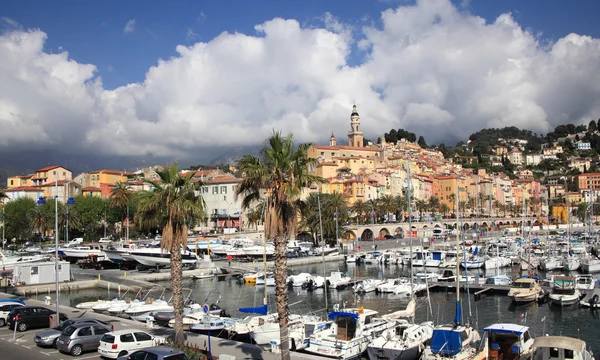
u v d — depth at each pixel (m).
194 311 49.84
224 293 75.19
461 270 100.12
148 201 33.09
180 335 33.38
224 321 44.84
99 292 73.69
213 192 162.75
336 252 125.31
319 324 42.38
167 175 33.16
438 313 56.66
